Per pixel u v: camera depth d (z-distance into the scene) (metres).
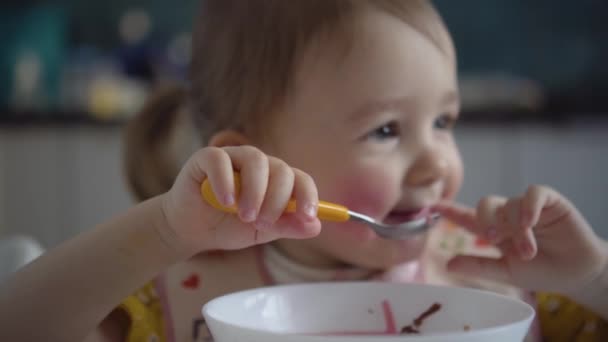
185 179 0.54
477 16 2.77
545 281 0.73
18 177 2.28
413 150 0.78
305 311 0.61
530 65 2.72
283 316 0.60
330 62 0.77
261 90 0.82
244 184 0.51
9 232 2.29
